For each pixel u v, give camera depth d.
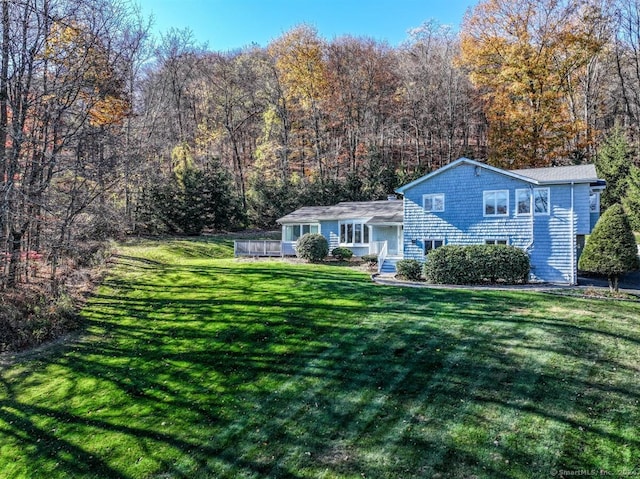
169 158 39.62
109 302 16.48
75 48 17.38
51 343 13.18
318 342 11.03
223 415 8.34
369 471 6.39
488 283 17.64
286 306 13.95
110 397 9.58
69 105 17.47
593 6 31.36
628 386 8.06
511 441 6.75
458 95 42.41
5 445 8.31
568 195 18.70
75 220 18.62
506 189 19.89
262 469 6.74
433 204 21.66
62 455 7.77
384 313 12.77
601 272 15.12
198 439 7.70
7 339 13.07
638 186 30.33
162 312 14.77
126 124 26.89
